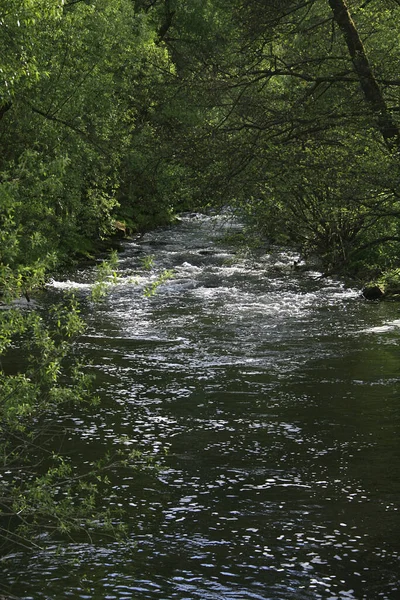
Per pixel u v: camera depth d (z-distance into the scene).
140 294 24.91
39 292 24.72
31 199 18.38
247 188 19.77
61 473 8.46
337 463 10.85
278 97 20.72
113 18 31.42
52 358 8.20
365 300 23.34
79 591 7.61
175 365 16.11
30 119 24.38
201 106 22.11
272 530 8.88
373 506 9.50
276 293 24.80
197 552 8.39
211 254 33.69
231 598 7.51
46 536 8.70
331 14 21.58
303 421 12.59
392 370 15.51
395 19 20.31
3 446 8.72
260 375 15.32
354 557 8.29
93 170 28.27
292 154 18.56
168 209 38.97
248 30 20.72
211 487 10.06
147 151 24.06
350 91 20.25
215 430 12.18
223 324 20.31
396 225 18.94
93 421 12.50
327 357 16.69
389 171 16.94
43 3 18.56
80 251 31.88
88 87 27.22
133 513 9.31
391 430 12.12
